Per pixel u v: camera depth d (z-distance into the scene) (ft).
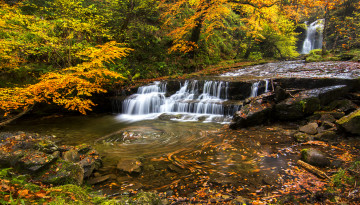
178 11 51.16
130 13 41.27
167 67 46.11
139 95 32.89
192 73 45.47
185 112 29.78
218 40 63.46
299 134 17.04
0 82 24.81
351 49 53.62
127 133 20.53
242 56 65.72
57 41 24.98
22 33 24.56
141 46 45.88
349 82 21.66
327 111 20.24
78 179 10.34
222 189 10.14
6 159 10.07
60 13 26.96
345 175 9.86
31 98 22.09
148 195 7.92
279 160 13.30
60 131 22.57
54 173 9.74
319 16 84.17
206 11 43.93
